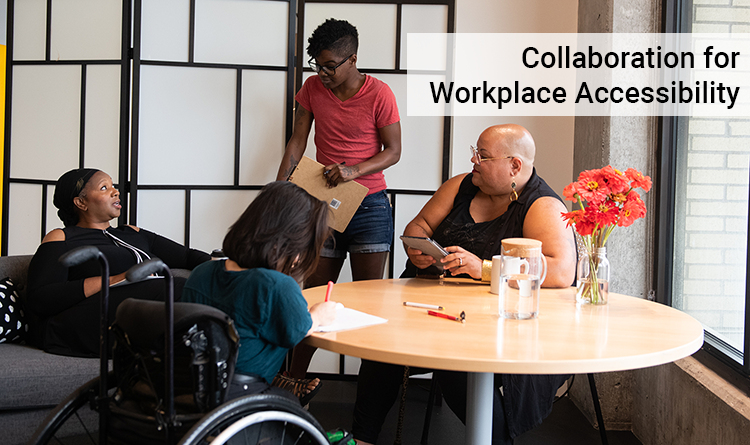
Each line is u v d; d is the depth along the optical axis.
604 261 1.64
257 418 1.12
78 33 2.99
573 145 3.04
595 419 2.60
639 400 2.50
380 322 1.39
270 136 3.01
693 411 2.02
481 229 2.04
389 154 2.68
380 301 1.65
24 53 3.06
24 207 3.12
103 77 2.98
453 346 1.20
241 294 1.23
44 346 2.01
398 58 2.98
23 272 2.29
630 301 1.73
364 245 2.72
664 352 1.20
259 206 1.32
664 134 2.43
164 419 1.09
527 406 1.68
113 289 2.01
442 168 3.01
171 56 2.96
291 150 2.81
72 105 3.02
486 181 1.98
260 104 3.00
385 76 2.99
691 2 2.30
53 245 2.10
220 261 1.35
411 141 3.01
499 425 1.67
